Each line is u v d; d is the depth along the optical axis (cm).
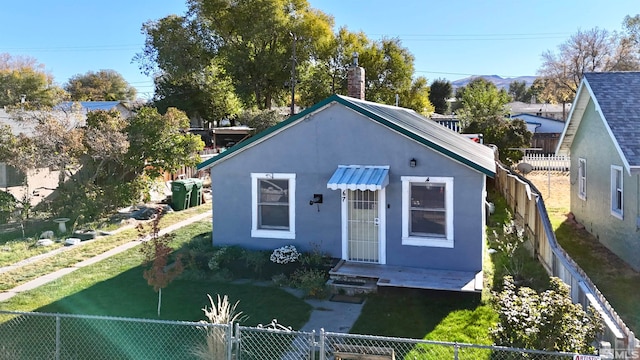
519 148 3988
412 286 1170
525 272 1355
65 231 1908
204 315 1071
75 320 1037
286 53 5644
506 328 767
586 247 1700
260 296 1202
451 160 1296
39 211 2084
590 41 7231
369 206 1384
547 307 749
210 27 5709
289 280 1293
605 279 1334
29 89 6400
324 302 1161
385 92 6016
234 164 1509
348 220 1405
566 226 2052
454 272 1285
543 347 733
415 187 1350
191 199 2602
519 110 8500
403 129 1326
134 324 1021
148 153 2364
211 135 5047
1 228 1948
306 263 1355
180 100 5709
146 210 2328
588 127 1908
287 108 6278
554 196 2873
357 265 1354
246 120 5100
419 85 6262
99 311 1100
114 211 2247
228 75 5738
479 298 1133
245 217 1509
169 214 2372
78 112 2384
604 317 786
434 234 1341
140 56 5822
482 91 5572
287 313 1088
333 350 727
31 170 2070
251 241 1506
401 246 1354
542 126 6762
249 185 1500
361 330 995
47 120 2081
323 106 1397
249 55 5556
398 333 977
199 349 849
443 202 1326
